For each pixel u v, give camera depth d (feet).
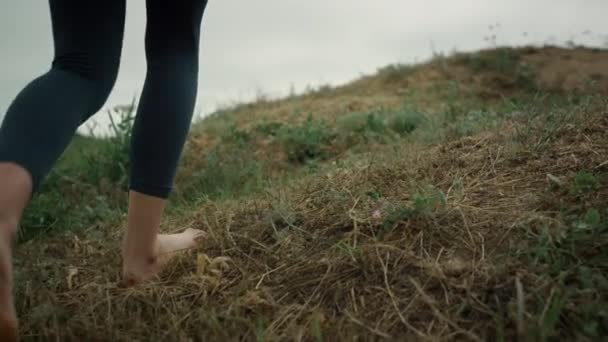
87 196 10.07
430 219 5.69
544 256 4.86
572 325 4.26
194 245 6.37
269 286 5.43
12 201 4.51
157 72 5.41
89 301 5.58
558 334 4.18
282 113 19.01
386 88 24.35
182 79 5.43
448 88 22.40
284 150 13.32
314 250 5.78
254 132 15.51
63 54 5.20
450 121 11.79
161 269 5.91
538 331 4.15
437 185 6.70
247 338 4.80
